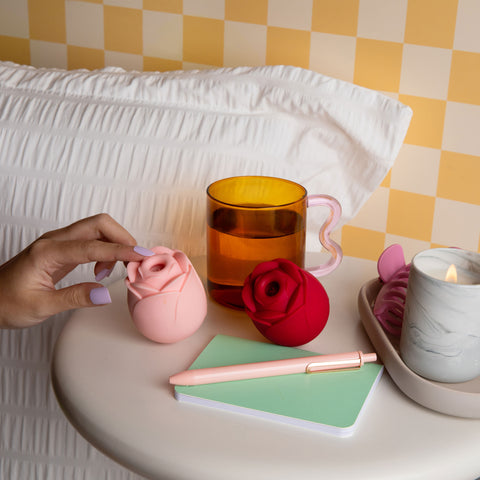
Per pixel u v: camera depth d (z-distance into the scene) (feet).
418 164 3.23
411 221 3.36
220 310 2.39
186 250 2.98
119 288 2.54
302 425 1.78
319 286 2.09
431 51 3.02
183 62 3.62
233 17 3.40
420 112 3.14
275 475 1.64
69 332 2.25
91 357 2.10
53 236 2.39
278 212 2.19
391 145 2.88
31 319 2.26
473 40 2.92
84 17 3.76
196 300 2.10
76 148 3.08
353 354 1.99
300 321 2.02
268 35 3.36
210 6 3.43
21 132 3.16
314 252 2.91
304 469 1.65
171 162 2.98
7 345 3.18
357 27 3.14
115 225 2.36
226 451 1.71
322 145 2.99
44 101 3.23
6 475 3.34
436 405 1.83
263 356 2.05
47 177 3.09
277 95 2.97
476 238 3.24
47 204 3.08
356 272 2.70
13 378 3.21
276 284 2.10
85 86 3.22
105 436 1.80
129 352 2.13
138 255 2.10
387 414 1.86
